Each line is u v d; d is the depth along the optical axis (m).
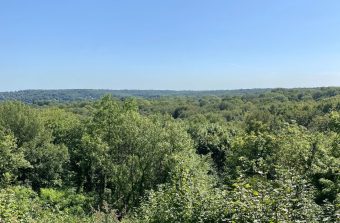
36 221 14.33
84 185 41.00
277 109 82.00
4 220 11.40
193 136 57.62
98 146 31.95
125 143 31.64
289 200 7.57
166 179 28.61
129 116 33.56
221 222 8.30
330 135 27.25
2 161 36.38
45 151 41.69
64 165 43.56
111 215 17.22
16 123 42.66
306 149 23.45
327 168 20.47
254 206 7.33
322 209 7.81
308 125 60.06
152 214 12.05
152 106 115.25
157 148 30.62
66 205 30.08
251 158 29.25
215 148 56.34
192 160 30.09
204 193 9.74
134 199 30.58
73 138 45.50
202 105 119.25
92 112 37.53
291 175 8.91
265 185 8.49
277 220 6.90
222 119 94.12
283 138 27.67
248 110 99.44
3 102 45.31
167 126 32.88
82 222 17.42
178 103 121.06
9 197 13.37
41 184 41.28
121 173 30.72
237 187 8.29
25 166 38.16
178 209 10.01
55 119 52.50
